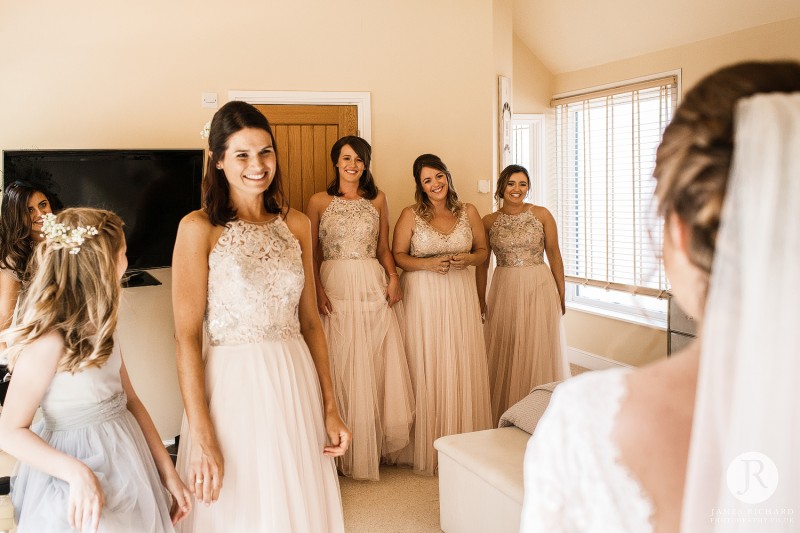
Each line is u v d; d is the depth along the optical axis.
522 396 4.14
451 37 4.40
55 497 1.69
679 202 0.52
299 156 4.24
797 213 0.49
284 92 4.18
